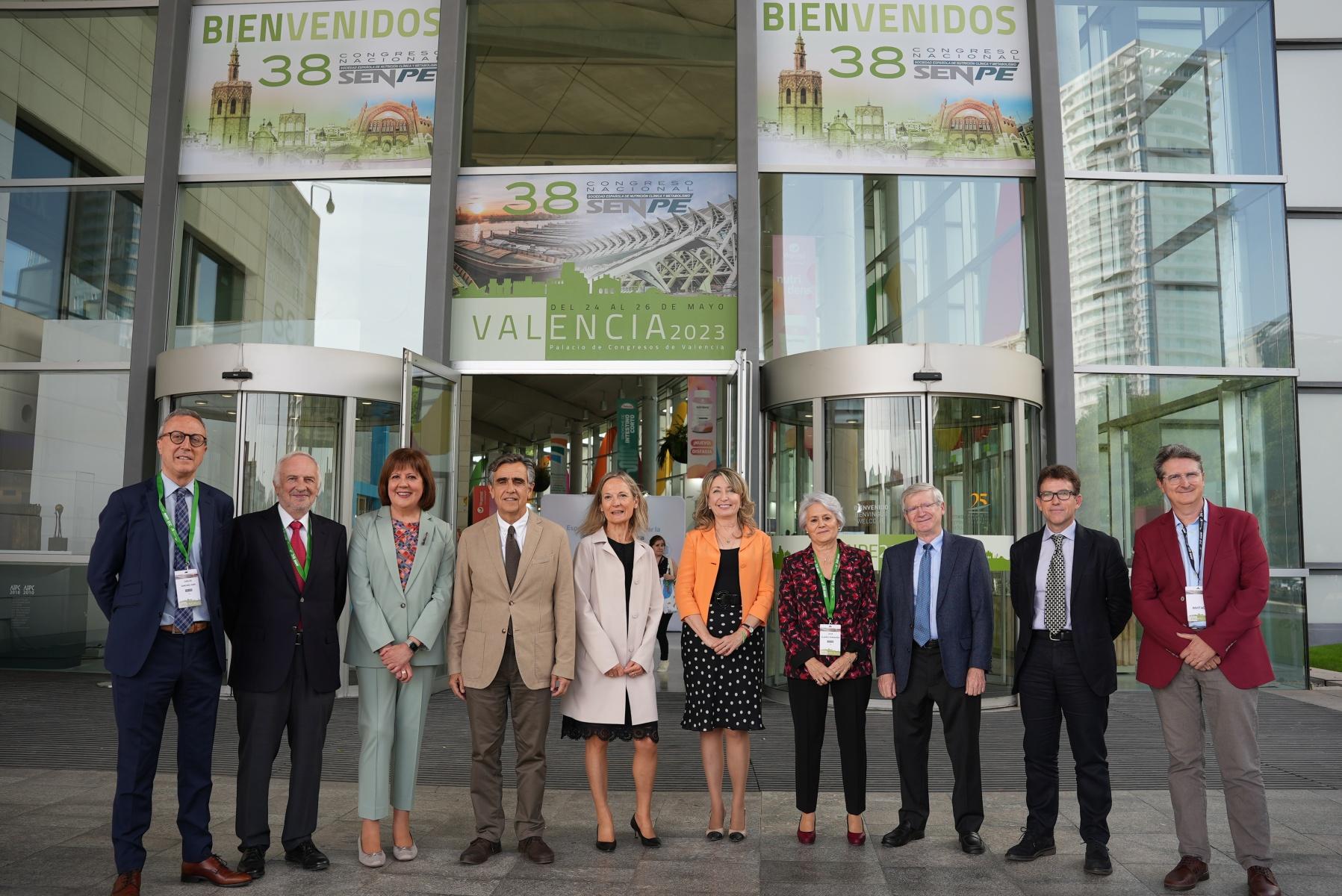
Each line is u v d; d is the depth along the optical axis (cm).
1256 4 1023
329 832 462
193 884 384
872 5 1009
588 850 436
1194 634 396
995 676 855
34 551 998
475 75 1047
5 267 1041
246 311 1016
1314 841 448
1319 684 974
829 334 975
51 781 545
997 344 980
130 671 371
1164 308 983
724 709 451
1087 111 1003
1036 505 918
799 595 460
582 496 1478
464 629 443
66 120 1055
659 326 990
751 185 972
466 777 577
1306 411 1043
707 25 1035
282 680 405
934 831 469
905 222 992
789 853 433
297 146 1026
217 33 1045
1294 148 1055
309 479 423
